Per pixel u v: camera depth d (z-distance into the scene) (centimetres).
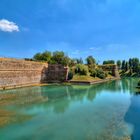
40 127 1950
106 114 2438
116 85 6550
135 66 14300
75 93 4450
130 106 2914
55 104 3125
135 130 1822
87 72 8006
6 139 1659
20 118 2283
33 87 5709
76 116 2355
